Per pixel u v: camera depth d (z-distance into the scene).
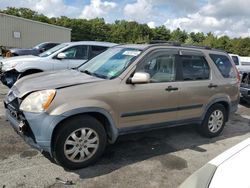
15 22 29.70
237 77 6.03
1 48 23.19
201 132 5.61
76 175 3.78
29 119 3.64
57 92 3.69
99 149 4.06
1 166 3.86
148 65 4.51
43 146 3.65
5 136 4.83
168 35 94.81
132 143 5.04
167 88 4.64
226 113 5.86
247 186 1.90
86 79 4.17
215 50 5.72
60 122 3.72
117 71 4.34
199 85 5.14
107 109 4.01
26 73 8.12
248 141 2.62
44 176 3.69
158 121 4.66
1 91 8.60
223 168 2.17
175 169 4.16
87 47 9.22
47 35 32.50
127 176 3.85
